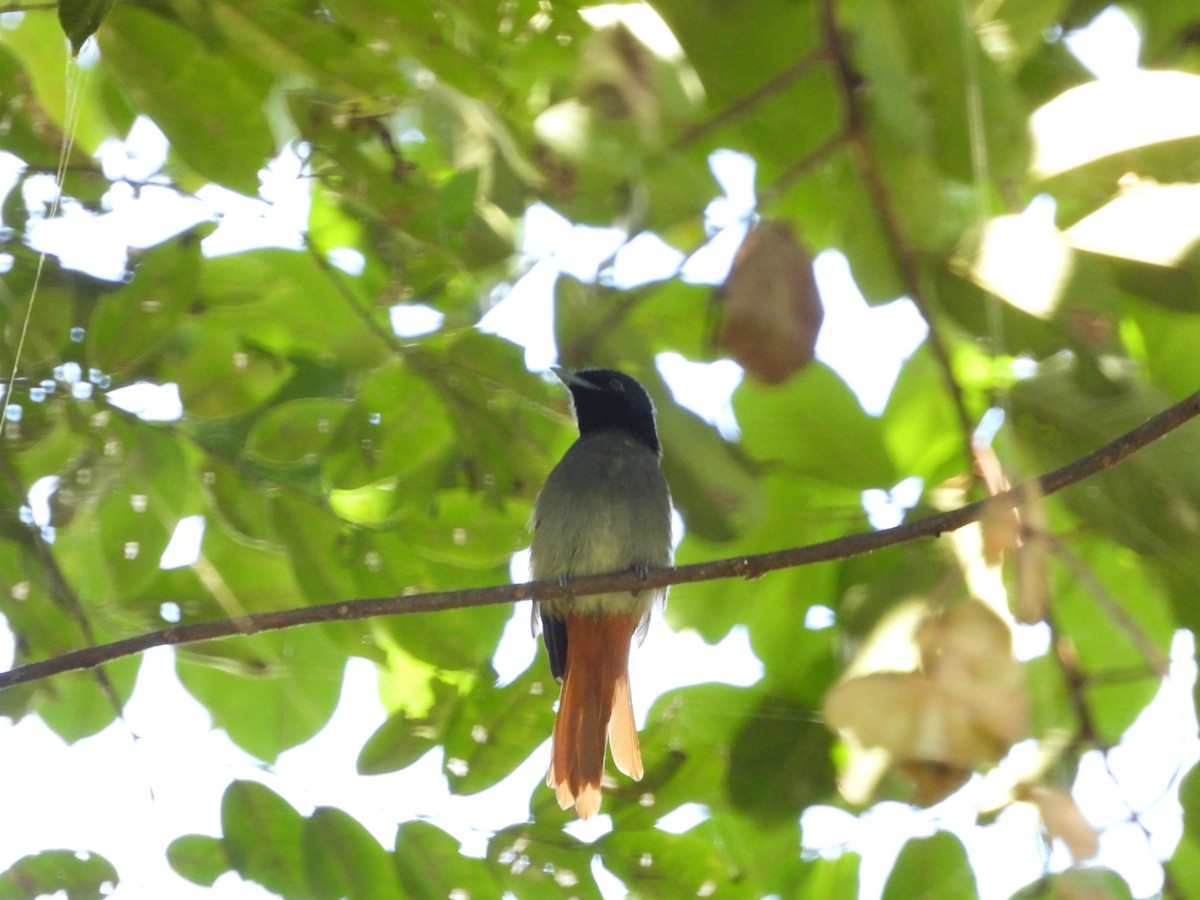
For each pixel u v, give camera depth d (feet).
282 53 25.18
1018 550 14.37
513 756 32.91
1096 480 26.50
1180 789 27.91
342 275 36.40
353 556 33.22
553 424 33.88
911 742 12.46
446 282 34.14
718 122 25.52
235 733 37.40
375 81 25.72
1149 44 34.40
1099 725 32.81
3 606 33.01
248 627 27.86
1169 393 33.01
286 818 28.96
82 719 36.01
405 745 32.14
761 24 24.31
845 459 31.63
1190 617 29.07
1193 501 25.93
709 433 28.07
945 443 34.24
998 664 12.67
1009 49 25.99
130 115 31.30
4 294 31.40
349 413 32.58
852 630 24.22
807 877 33.68
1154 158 23.21
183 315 29.45
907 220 24.80
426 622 33.58
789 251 15.26
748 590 35.45
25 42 34.40
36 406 31.40
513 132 30.45
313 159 29.43
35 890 27.12
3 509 31.53
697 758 32.94
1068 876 13.55
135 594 34.06
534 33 25.91
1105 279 24.13
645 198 29.86
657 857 30.66
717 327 15.31
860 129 23.99
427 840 29.55
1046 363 28.09
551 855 30.27
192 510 36.17
